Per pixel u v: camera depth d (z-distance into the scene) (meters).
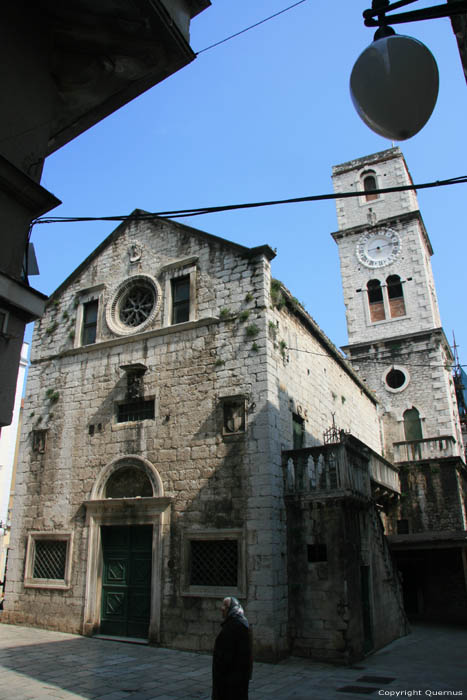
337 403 22.95
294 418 17.19
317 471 14.55
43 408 19.72
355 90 4.68
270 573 13.37
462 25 7.54
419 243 35.38
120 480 17.27
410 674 11.42
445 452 27.34
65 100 8.19
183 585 14.48
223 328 16.58
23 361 31.25
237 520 14.34
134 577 15.80
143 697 9.43
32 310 6.59
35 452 19.28
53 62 7.58
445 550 23.39
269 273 16.94
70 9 7.16
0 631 16.34
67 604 16.52
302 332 19.33
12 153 6.64
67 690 9.82
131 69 7.94
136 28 7.36
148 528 16.02
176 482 15.71
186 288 18.12
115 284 19.80
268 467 14.39
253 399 15.30
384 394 32.28
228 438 15.28
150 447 16.64
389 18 4.83
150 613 14.82
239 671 6.71
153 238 19.41
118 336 18.81
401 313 34.66
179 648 14.01
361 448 16.95
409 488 25.83
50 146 8.98
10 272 6.40
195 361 16.77
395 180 37.81
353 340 35.25
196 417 16.11
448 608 22.61
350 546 13.93
